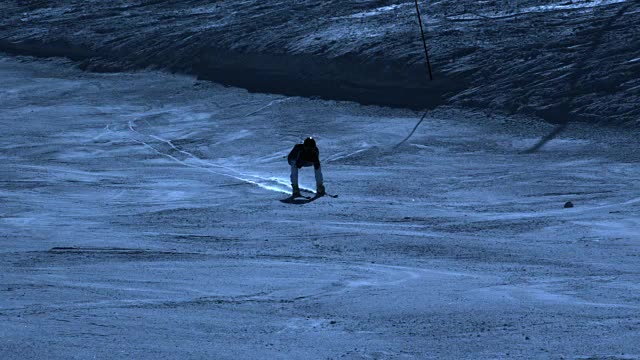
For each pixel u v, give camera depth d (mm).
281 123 116562
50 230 58906
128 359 24703
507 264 44562
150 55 164625
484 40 133375
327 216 63312
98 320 30422
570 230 55688
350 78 131750
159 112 130875
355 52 135625
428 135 103812
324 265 44250
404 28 146875
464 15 151375
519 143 97500
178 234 56562
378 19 157625
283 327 29797
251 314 32156
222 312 32469
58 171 93188
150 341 27250
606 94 106500
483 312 31938
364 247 50750
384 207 67062
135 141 112188
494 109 110312
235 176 87500
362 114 118250
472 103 113625
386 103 122375
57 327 29047
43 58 182750
